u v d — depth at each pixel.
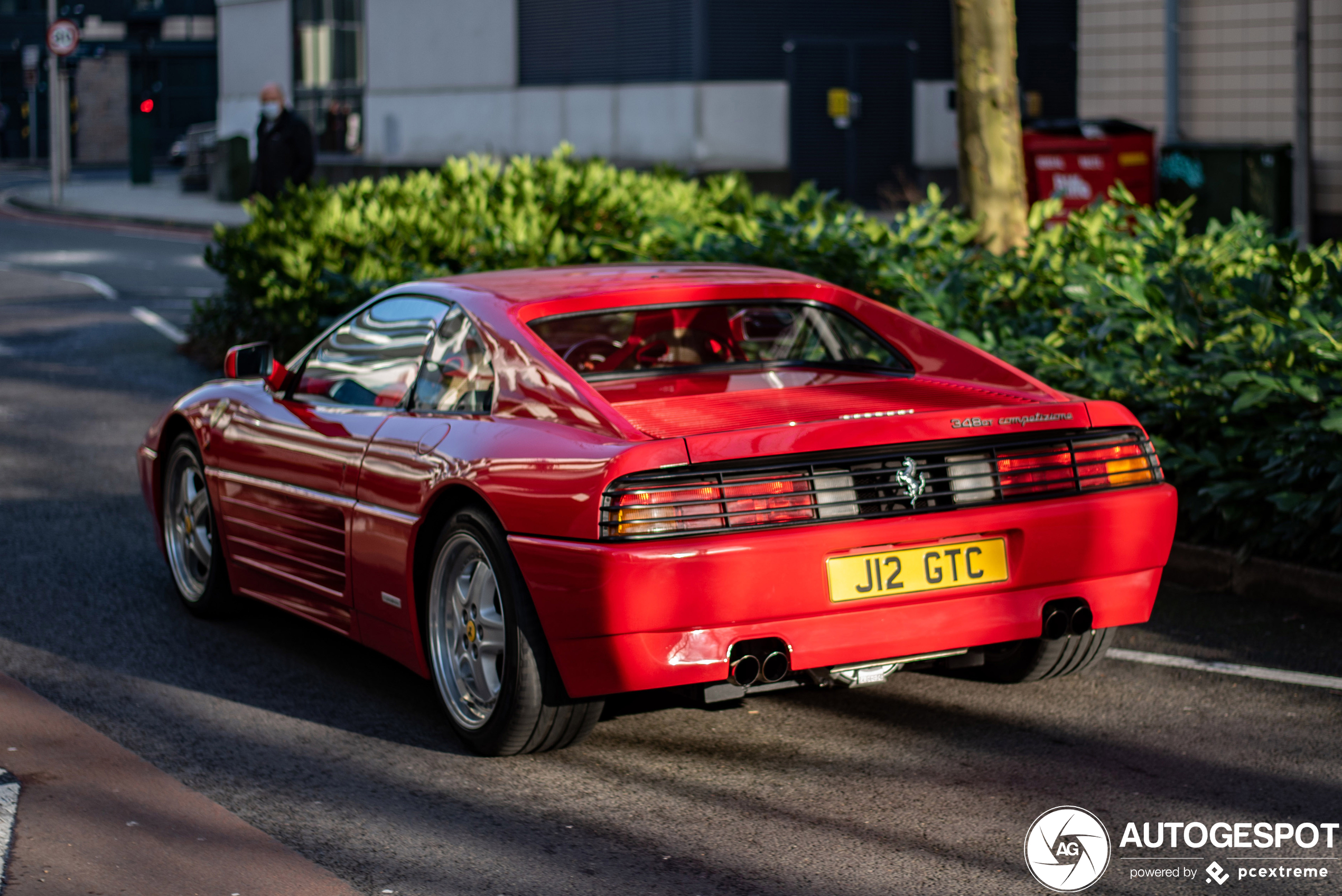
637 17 28.31
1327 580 6.36
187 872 3.87
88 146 64.81
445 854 4.00
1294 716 5.05
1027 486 4.66
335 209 11.75
